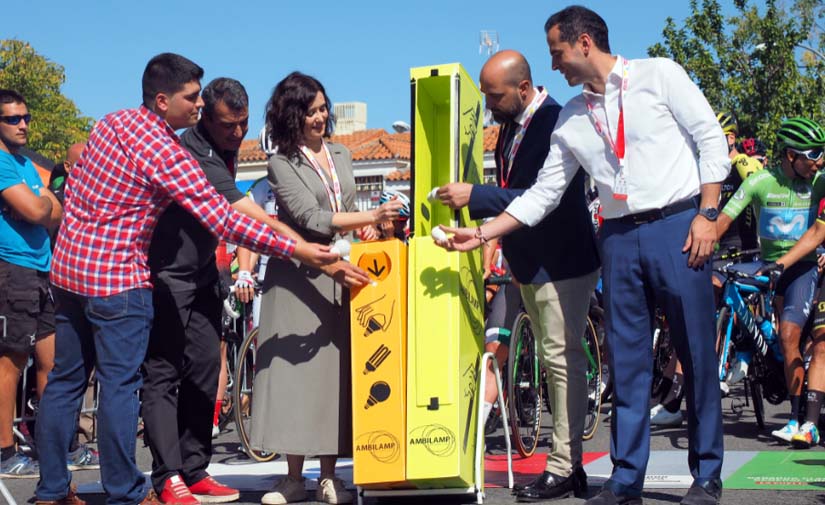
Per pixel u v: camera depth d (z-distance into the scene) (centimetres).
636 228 434
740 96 3088
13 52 5497
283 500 490
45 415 472
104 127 455
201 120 507
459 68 469
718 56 3125
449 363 449
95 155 451
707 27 3136
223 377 786
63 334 468
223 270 764
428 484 457
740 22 3125
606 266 445
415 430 449
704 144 422
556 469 479
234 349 823
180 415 510
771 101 3069
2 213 601
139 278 450
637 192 430
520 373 658
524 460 633
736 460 587
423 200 479
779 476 526
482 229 447
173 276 489
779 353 720
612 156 434
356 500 489
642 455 442
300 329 483
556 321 480
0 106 579
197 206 448
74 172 461
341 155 511
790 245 699
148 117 454
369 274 462
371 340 457
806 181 697
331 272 457
